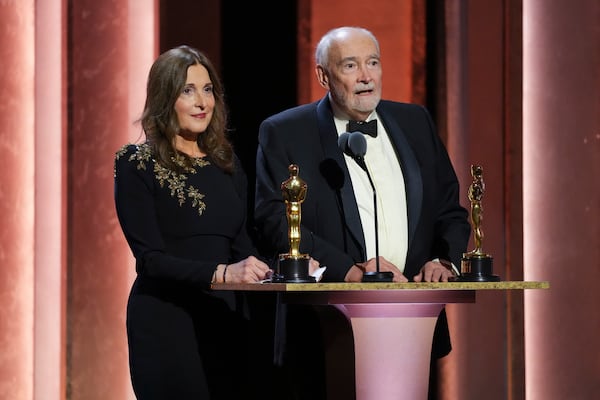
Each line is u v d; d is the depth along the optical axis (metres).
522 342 20.64
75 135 19.36
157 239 13.57
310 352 14.52
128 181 13.68
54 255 19.38
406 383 12.20
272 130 15.00
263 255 14.67
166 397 13.50
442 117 21.03
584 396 21.22
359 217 14.50
